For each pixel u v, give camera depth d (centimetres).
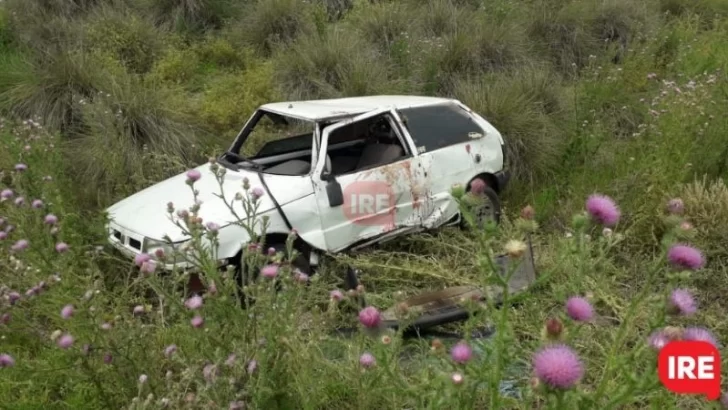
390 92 855
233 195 480
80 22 1019
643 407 307
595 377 334
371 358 248
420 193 548
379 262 518
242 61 1027
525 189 696
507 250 206
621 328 223
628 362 210
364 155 575
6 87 791
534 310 372
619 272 472
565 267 336
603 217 218
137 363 307
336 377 316
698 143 632
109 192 637
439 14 1089
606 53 1041
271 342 272
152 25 1061
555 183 678
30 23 999
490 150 612
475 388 216
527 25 1103
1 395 349
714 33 1105
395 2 1121
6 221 418
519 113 750
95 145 672
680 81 863
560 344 182
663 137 624
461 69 914
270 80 883
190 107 823
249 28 1095
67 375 338
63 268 357
